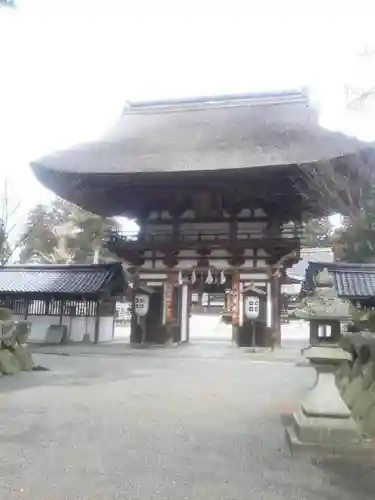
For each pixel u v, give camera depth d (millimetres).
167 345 24078
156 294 24859
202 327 40594
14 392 10852
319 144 21359
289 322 44250
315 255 51062
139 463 5816
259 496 4809
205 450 6418
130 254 24734
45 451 6254
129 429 7500
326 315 6789
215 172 21328
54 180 23984
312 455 6164
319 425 6387
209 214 24703
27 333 15531
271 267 23531
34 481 5117
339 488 5047
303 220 27125
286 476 5402
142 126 28438
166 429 7539
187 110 29344
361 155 14844
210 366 16719
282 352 21531
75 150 25438
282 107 27391
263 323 23297
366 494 4895
